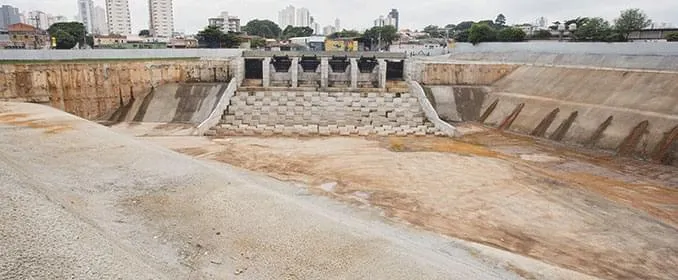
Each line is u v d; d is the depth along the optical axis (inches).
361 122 1469.0
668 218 756.6
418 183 912.9
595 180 948.0
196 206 617.6
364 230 579.5
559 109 1364.4
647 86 1235.2
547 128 1343.5
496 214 763.4
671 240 679.7
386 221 714.8
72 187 655.8
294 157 1093.1
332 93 1593.3
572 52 1857.8
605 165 1053.8
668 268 601.0
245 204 620.1
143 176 723.4
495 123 1515.7
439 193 857.5
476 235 680.4
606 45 1758.1
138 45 3297.2
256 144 1222.9
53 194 569.6
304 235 540.7
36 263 365.4
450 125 1428.4
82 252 399.2
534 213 770.8
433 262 500.1
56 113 1149.7
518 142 1298.0
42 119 1061.1
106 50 1726.1
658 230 712.4
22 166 695.7
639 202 824.9
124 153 825.5
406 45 3422.7
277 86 1699.1
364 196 831.7
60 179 681.6
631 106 1203.2
